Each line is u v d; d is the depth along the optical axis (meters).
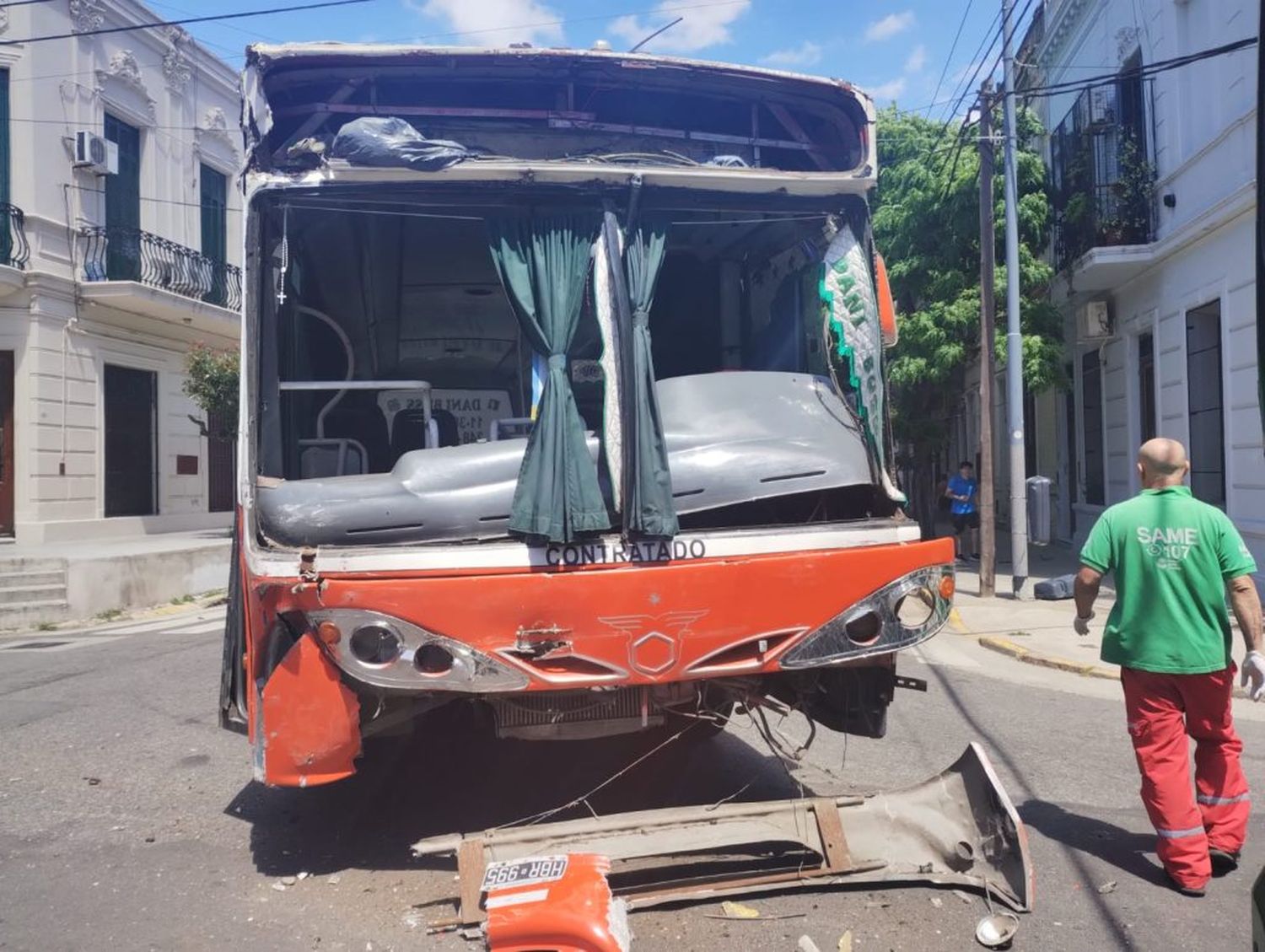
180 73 20.22
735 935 3.75
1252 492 11.68
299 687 3.86
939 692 8.11
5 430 16.45
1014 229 13.10
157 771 6.09
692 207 4.66
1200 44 12.67
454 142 4.91
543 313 4.38
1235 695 7.94
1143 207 14.18
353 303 5.54
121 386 18.59
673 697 4.34
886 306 4.83
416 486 4.13
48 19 16.88
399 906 4.06
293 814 5.25
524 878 3.54
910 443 17.73
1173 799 4.20
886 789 5.46
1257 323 2.18
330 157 4.48
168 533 19.28
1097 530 4.48
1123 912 3.98
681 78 4.89
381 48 4.59
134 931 3.88
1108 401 16.42
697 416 4.49
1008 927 3.74
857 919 3.86
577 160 4.59
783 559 4.16
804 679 4.72
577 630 3.96
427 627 3.87
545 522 4.01
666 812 4.16
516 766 5.92
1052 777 5.80
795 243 5.20
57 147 17.05
